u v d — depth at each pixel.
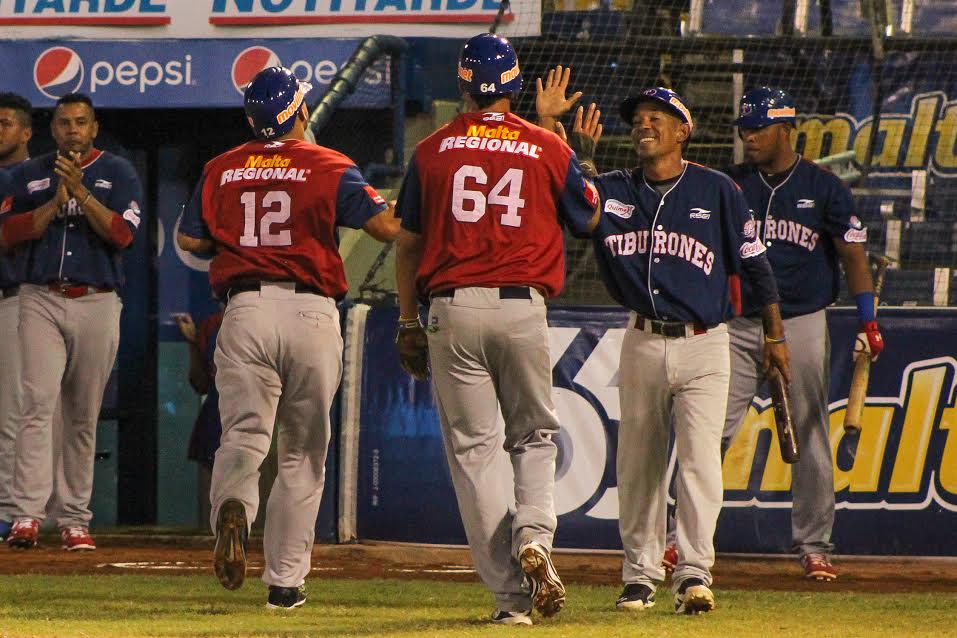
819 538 24.03
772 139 23.34
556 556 26.62
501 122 16.06
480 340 15.64
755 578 24.09
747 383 23.17
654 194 17.98
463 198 15.72
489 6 34.62
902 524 25.98
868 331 23.72
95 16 35.09
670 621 16.25
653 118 17.95
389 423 27.73
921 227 37.00
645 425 18.14
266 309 16.86
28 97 35.16
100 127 38.00
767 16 38.34
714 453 17.75
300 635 14.18
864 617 17.16
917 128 37.88
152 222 38.41
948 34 37.94
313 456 17.78
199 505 37.28
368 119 37.25
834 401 26.11
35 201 26.53
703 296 17.80
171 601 18.39
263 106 17.30
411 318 16.77
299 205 16.92
